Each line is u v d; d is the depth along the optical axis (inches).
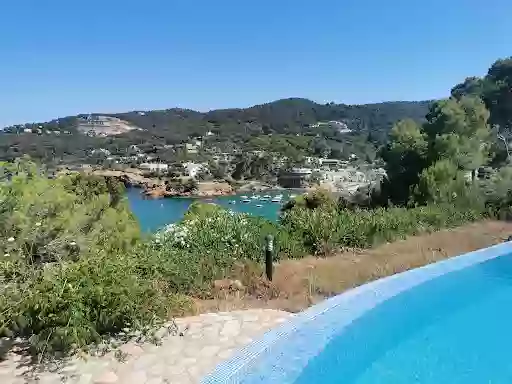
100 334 201.8
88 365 176.9
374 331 223.8
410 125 1309.1
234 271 315.3
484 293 301.6
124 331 205.6
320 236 405.7
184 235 358.9
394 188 1202.6
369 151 5098.4
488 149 1216.8
